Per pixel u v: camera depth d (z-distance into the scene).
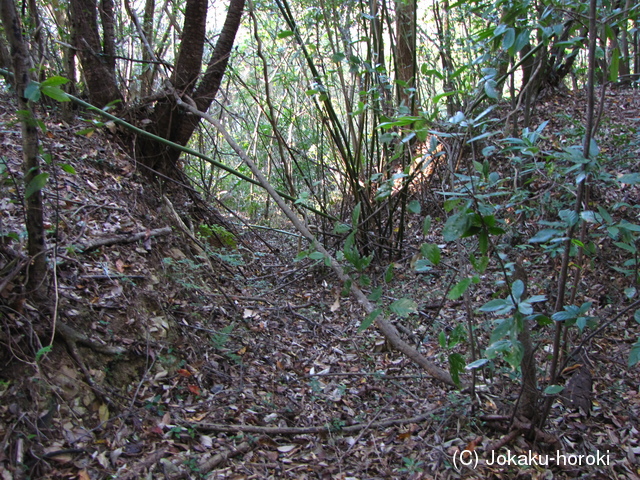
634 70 7.39
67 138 4.18
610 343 3.48
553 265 4.16
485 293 4.00
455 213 1.93
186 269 3.70
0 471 1.92
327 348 3.62
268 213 8.27
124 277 3.04
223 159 8.19
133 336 2.83
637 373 3.19
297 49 5.23
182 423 2.50
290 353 3.49
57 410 2.24
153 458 2.21
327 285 4.77
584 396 2.90
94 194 3.76
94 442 2.23
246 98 7.79
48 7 5.36
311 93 3.90
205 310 3.54
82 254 3.06
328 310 4.25
